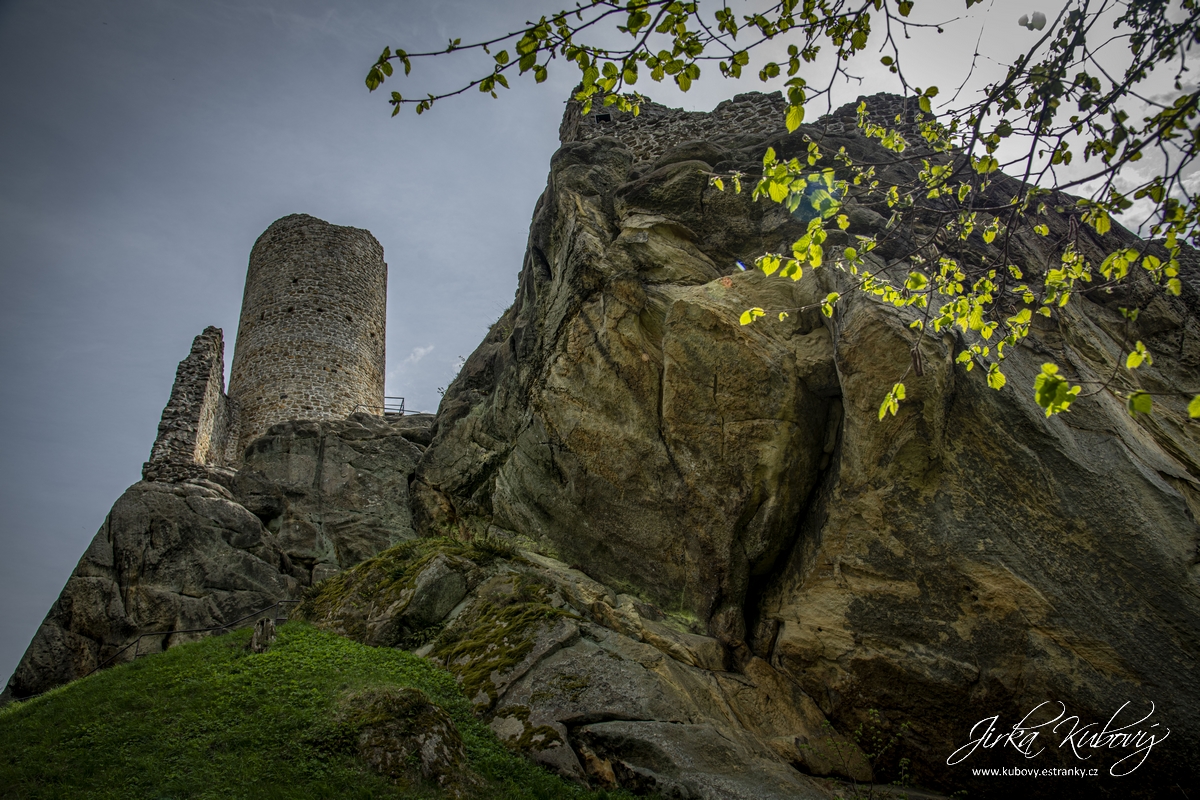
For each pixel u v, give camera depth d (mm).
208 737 7254
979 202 10914
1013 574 7875
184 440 15953
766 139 13203
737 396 9672
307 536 14078
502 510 12492
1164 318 10984
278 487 14711
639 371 10422
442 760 6875
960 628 8125
